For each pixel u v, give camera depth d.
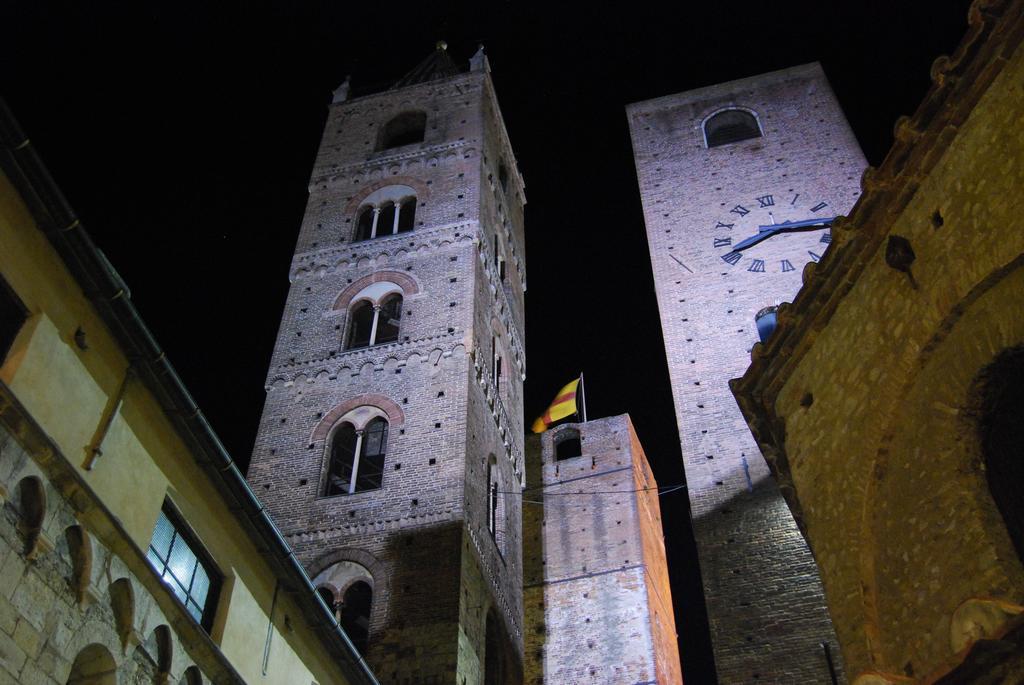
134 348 20.36
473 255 45.38
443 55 61.31
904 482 15.98
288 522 36.84
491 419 42.72
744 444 31.58
